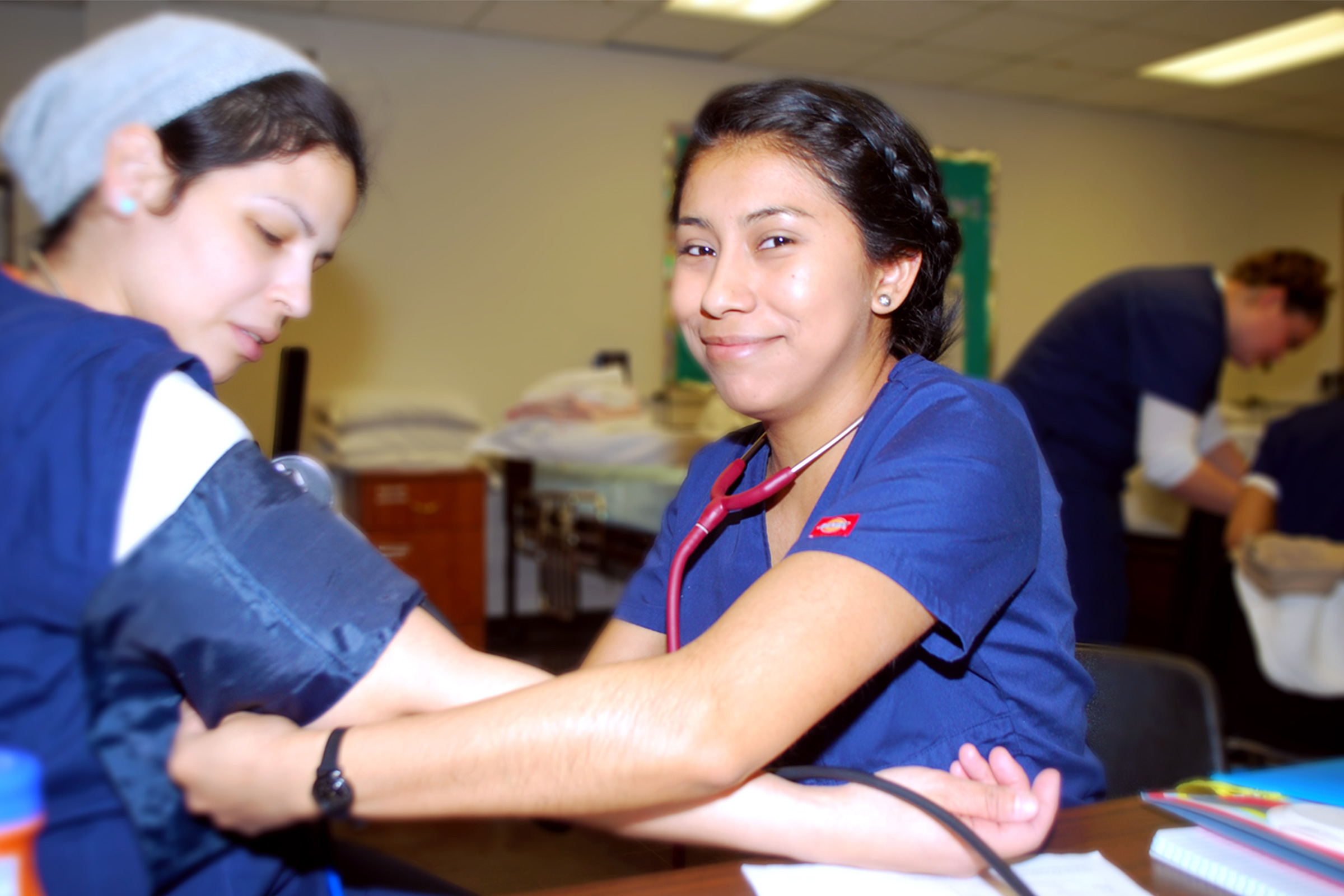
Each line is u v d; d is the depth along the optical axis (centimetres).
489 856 94
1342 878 58
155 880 55
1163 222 552
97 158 56
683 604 92
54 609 52
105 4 103
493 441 353
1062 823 68
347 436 346
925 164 77
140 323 56
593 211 434
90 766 53
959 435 67
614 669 56
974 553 63
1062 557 79
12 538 51
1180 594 227
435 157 406
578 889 58
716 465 96
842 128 71
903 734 77
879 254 74
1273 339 229
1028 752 77
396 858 82
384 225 401
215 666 55
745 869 61
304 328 390
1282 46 436
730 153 72
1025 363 226
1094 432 213
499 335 423
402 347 407
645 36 415
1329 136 587
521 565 425
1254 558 203
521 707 54
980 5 380
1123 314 211
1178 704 115
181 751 55
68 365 53
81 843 53
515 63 416
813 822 61
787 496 86
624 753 53
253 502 56
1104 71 463
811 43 424
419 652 58
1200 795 71
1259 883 57
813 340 72
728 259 72
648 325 448
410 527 346
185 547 53
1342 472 211
